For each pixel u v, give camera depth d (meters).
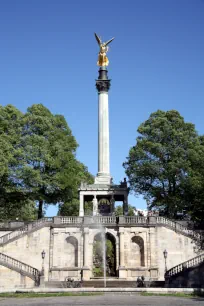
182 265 38.62
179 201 52.50
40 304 23.80
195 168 53.19
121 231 45.44
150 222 45.66
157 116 57.38
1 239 44.22
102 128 57.16
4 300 26.36
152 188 54.31
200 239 44.78
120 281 39.50
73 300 25.72
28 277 37.25
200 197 50.88
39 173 51.41
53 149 54.41
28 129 54.50
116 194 54.09
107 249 53.97
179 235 45.19
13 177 50.25
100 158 56.19
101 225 45.78
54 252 44.78
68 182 53.66
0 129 52.19
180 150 53.53
